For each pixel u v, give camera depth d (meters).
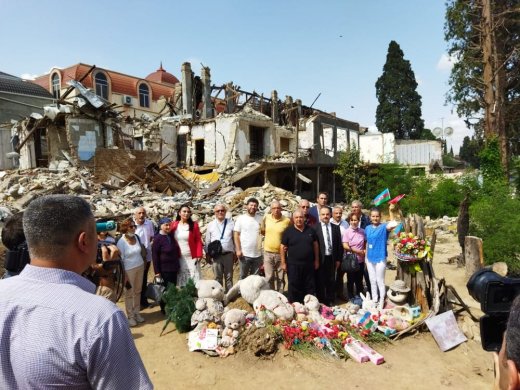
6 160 20.48
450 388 4.01
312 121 24.69
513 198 9.63
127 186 14.07
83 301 1.30
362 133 33.25
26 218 1.39
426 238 5.64
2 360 1.23
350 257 6.14
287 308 5.11
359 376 4.18
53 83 31.91
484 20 16.33
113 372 1.25
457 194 16.50
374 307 5.68
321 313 5.42
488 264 7.75
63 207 1.41
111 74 33.06
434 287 5.42
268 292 5.36
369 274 5.94
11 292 1.31
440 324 4.97
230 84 25.08
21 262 2.54
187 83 22.81
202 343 4.63
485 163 15.64
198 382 4.04
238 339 4.71
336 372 4.24
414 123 42.44
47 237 1.35
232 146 19.59
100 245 3.97
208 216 10.84
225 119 20.03
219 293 5.34
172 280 5.89
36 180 13.41
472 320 5.31
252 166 18.02
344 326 5.05
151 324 5.50
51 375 1.20
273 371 4.25
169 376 4.14
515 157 17.88
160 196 13.52
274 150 23.02
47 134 16.59
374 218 5.92
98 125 17.00
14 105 24.22
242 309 5.49
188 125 21.39
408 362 4.50
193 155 21.11
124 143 18.33
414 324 5.12
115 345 1.27
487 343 1.67
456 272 8.21
